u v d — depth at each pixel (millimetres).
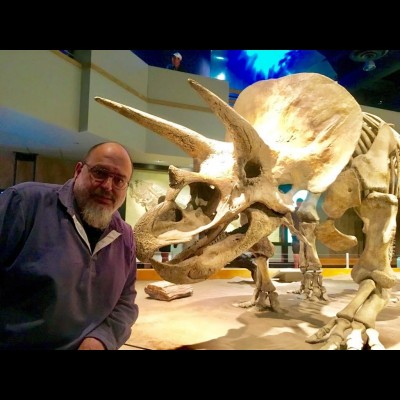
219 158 2744
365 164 3742
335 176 3150
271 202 2836
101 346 1707
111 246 1835
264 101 3688
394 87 10812
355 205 3787
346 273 8109
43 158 8734
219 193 2639
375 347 2783
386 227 3461
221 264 2533
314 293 4961
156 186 9133
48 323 1620
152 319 3779
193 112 8742
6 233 1627
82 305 1722
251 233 2740
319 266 5059
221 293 5398
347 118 3348
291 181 3119
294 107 3506
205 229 2434
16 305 1624
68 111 6605
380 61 10117
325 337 3031
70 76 6613
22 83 5816
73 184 1785
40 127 6531
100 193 1685
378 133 3982
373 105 11305
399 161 4152
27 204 1671
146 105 8328
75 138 7203
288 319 3846
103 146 1724
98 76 6938
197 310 4211
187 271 2389
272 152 3031
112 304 1840
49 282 1602
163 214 2465
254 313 4090
